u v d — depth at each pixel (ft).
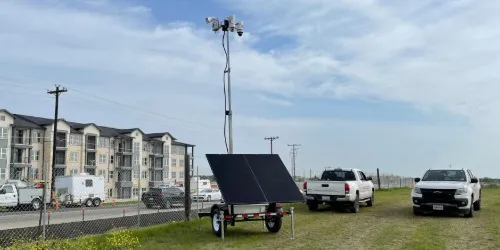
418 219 51.49
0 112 190.29
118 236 32.81
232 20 57.82
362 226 45.91
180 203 94.17
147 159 279.28
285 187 40.88
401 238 38.01
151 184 228.02
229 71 58.65
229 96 58.34
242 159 41.75
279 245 35.24
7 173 190.90
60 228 38.78
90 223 41.75
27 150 201.16
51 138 210.38
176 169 305.73
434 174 57.67
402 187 155.12
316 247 34.27
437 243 35.37
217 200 148.36
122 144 259.60
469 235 39.24
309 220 51.39
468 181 55.31
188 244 35.65
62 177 133.59
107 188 244.22
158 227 41.98
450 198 52.44
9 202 104.88
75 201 130.41
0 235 34.19
